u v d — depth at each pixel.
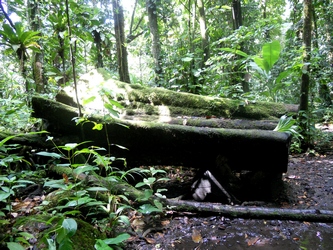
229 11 8.41
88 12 5.65
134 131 3.05
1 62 5.36
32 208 2.25
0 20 5.00
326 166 4.23
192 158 3.10
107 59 7.28
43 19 5.25
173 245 2.00
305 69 4.81
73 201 1.77
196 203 2.56
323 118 7.52
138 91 3.92
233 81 5.76
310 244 2.03
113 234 1.99
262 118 3.52
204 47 6.16
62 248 1.30
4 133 3.04
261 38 7.04
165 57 6.79
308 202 2.89
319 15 7.37
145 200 2.44
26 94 4.49
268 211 2.45
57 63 6.14
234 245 2.02
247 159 2.98
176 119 3.52
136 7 10.62
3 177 1.94
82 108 3.55
